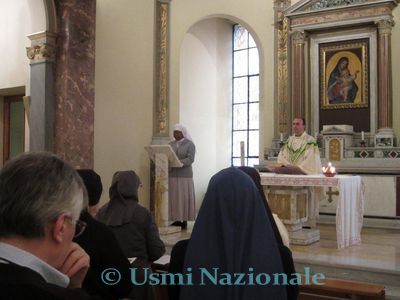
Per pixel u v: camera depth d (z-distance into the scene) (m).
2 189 1.10
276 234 2.46
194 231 1.83
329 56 8.85
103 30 8.23
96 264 2.28
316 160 6.46
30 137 7.30
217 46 11.07
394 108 8.31
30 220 1.08
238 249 1.73
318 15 8.75
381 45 8.24
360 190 6.11
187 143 7.62
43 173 1.13
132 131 8.69
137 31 8.82
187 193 7.54
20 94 8.95
